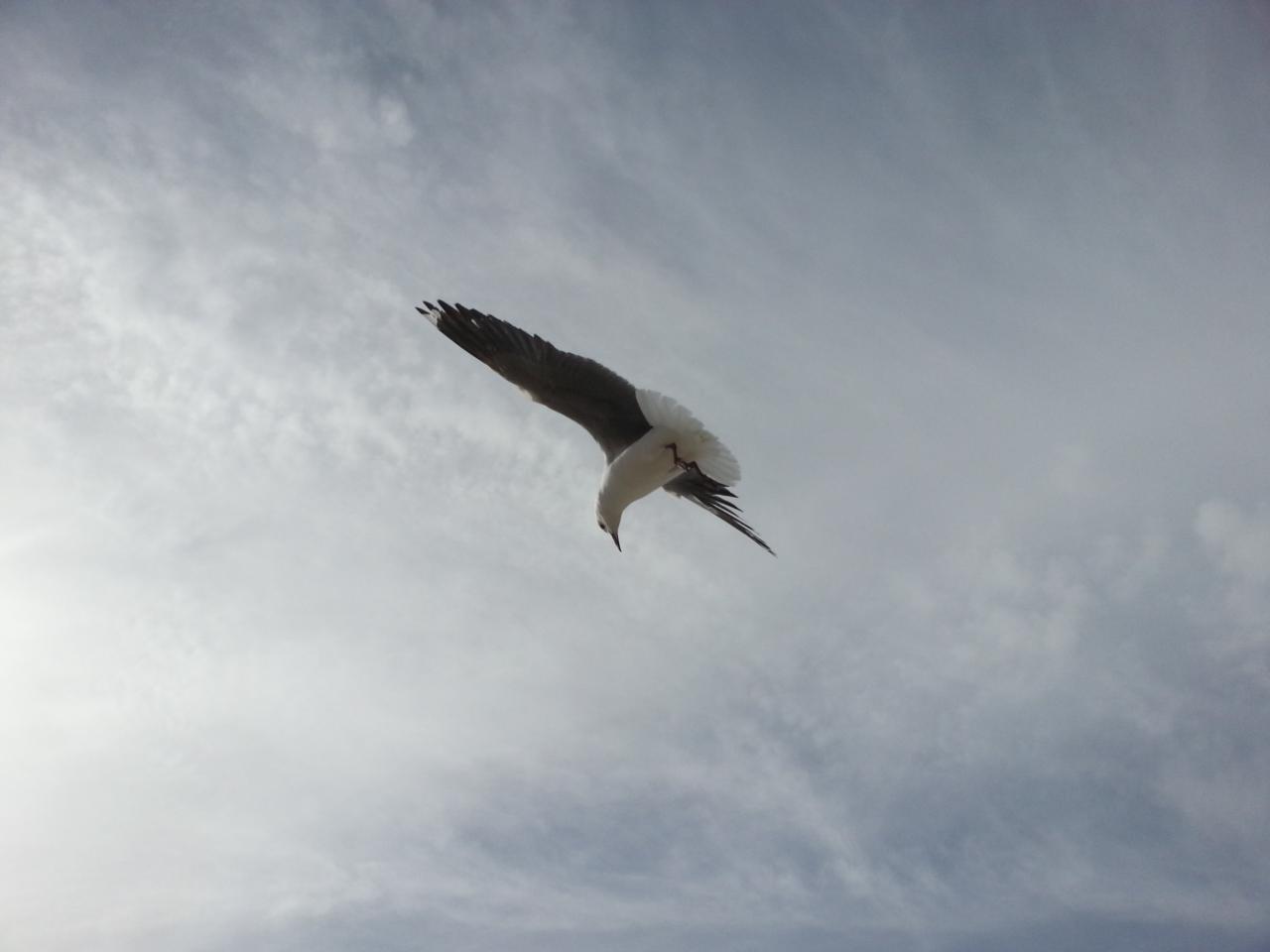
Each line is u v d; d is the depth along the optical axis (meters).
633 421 10.41
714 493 10.70
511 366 10.35
